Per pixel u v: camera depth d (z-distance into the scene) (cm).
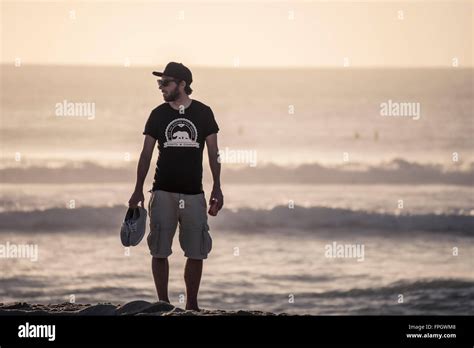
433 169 5388
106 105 8956
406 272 2900
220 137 7044
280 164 5200
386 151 6406
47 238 3484
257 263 3034
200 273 1006
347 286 2711
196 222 988
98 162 5241
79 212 3897
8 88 10456
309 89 11538
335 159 5888
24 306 1041
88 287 2667
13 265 2961
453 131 7412
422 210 4166
